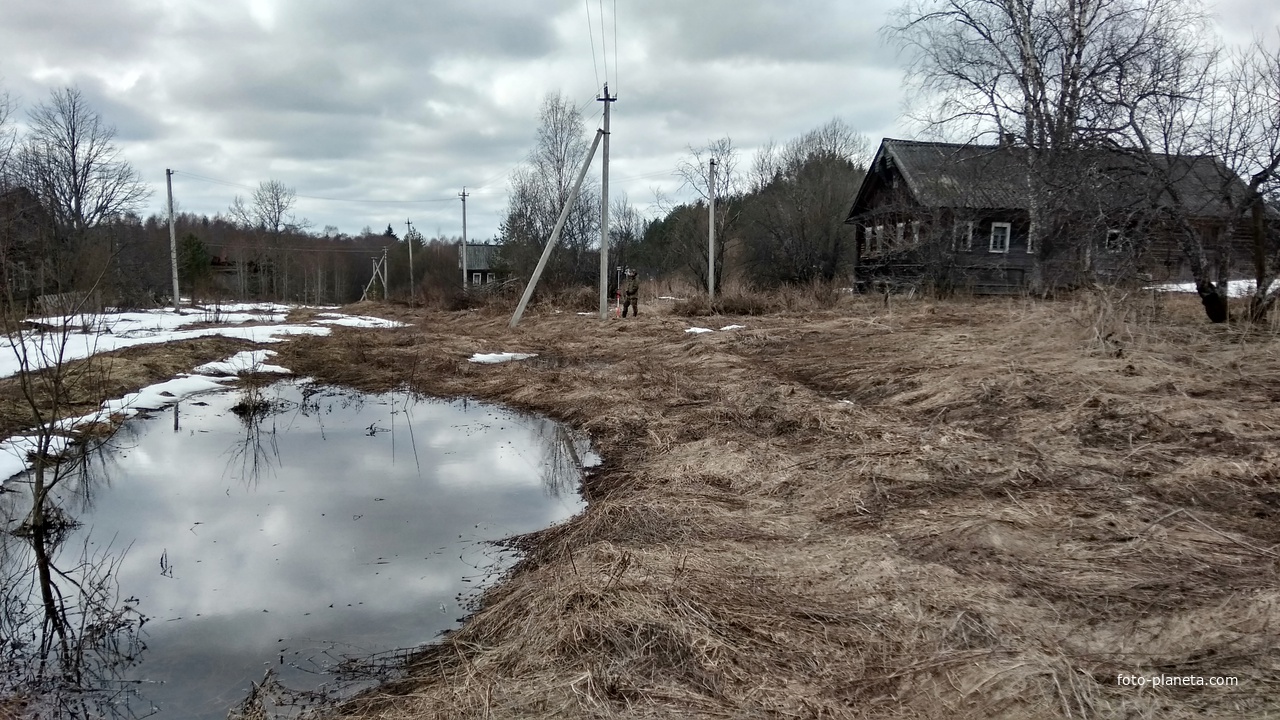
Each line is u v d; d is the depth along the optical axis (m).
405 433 9.18
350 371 13.86
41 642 4.16
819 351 12.44
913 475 5.62
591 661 3.26
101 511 6.31
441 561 5.21
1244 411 6.36
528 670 3.31
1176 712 2.67
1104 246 11.30
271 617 4.39
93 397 9.91
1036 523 4.57
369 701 3.39
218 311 24.19
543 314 23.20
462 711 3.02
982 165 19.27
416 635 4.16
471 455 8.10
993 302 17.81
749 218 36.16
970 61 17.75
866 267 26.08
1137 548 4.12
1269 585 3.54
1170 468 5.36
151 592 4.76
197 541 5.62
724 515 5.24
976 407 7.48
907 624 3.53
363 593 4.71
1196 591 3.56
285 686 3.64
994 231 22.94
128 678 3.78
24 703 3.57
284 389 12.25
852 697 3.00
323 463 7.80
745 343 13.76
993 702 2.86
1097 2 14.59
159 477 7.30
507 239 36.28
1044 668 2.99
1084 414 6.62
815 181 34.38
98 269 15.12
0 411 8.56
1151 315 10.19
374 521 6.04
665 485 6.11
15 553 5.42
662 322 18.34
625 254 37.62
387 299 38.19
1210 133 9.83
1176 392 7.12
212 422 9.79
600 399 9.85
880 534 4.67
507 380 12.08
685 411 8.78
